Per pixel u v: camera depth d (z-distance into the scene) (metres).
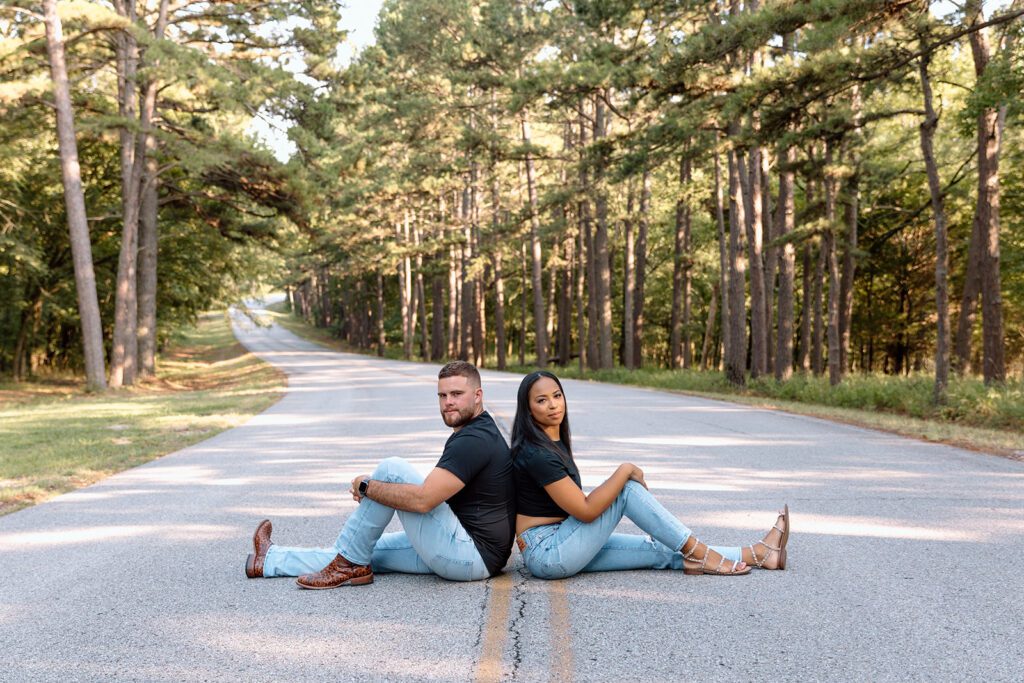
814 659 3.50
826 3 14.75
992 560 5.09
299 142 30.11
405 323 62.88
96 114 32.28
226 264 41.28
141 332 32.84
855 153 27.91
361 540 4.68
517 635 3.84
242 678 3.38
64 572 5.20
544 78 27.61
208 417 17.03
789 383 23.38
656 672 3.37
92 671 3.49
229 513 7.06
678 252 41.12
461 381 4.56
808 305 34.72
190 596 4.60
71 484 8.95
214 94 28.03
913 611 4.12
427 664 3.50
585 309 65.38
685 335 50.84
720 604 4.27
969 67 28.22
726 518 6.41
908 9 15.12
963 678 3.27
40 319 40.69
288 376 36.81
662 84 21.20
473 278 50.62
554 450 4.57
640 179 39.41
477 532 4.61
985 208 17.28
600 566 4.92
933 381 18.95
